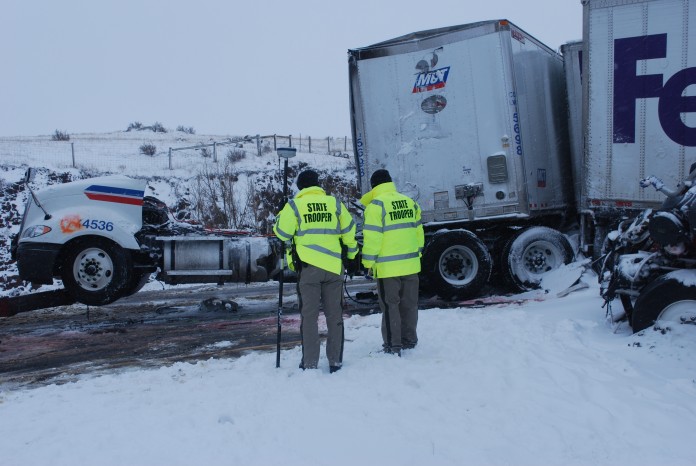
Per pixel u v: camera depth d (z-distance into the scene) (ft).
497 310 26.21
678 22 26.32
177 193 77.92
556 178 33.58
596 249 29.73
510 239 31.45
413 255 19.36
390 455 11.60
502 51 29.73
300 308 18.16
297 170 91.45
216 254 30.53
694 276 18.40
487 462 11.18
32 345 25.21
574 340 19.49
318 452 11.85
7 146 94.84
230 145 111.75
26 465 11.69
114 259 29.53
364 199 20.61
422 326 23.22
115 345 24.73
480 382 15.53
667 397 14.08
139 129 158.71
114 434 13.03
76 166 81.92
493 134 30.14
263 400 14.96
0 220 64.44
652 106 27.07
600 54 28.04
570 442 11.92
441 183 31.30
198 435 12.84
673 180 26.81
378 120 32.40
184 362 20.53
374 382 16.07
